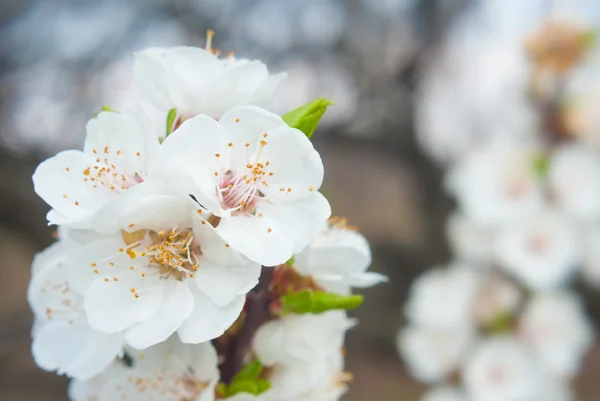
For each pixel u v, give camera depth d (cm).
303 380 21
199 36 67
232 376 20
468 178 36
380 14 70
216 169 19
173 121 20
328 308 20
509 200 35
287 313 21
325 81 71
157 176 18
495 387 36
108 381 20
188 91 20
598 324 72
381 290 71
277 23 70
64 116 63
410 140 69
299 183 19
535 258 35
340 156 78
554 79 35
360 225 79
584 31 34
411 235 74
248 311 20
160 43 67
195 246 19
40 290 20
